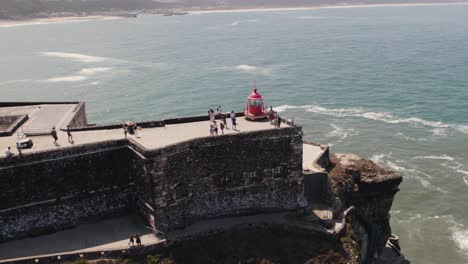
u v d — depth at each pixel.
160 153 36.59
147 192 37.72
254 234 39.75
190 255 36.94
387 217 53.84
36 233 37.69
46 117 47.09
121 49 199.00
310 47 197.75
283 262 38.38
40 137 41.16
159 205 37.41
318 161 49.09
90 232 38.28
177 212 38.69
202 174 39.94
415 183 70.56
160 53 184.12
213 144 39.81
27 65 155.12
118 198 40.28
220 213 41.62
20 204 36.84
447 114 98.44
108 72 140.88
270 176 42.53
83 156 38.25
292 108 102.75
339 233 41.22
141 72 140.25
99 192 39.41
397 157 78.69
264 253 38.47
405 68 144.50
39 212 37.50
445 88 118.19
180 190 38.66
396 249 55.03
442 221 61.91
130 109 97.62
